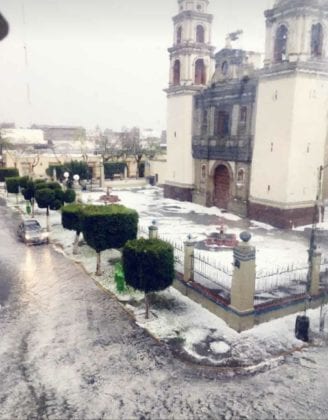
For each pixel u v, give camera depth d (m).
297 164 27.03
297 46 25.23
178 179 39.66
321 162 28.25
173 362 11.13
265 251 21.59
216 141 34.19
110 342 12.23
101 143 70.56
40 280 17.64
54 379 10.30
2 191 48.56
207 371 10.70
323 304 14.71
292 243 23.44
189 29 35.53
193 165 38.53
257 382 10.25
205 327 13.12
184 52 36.19
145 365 10.98
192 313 14.22
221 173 34.94
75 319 13.80
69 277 18.06
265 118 28.33
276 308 13.52
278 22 26.41
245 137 30.61
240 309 12.62
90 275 18.28
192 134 37.84
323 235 25.52
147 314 13.76
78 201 29.69
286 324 13.34
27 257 21.17
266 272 17.36
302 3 24.45
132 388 9.98
